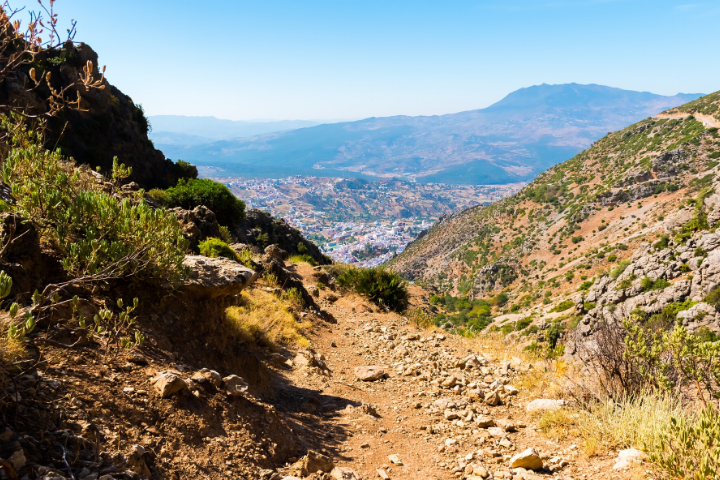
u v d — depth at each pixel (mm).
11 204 4137
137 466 2643
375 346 9891
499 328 84875
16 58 3031
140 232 4512
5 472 1981
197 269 5750
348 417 5406
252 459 3463
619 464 3836
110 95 42094
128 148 42844
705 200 72562
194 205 27344
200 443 3314
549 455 4348
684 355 4871
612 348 5477
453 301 151375
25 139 4395
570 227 165375
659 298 49188
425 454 4598
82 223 4387
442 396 6684
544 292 129375
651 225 133625
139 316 4551
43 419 2537
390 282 16062
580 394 5547
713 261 45594
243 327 7137
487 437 4996
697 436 3502
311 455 3783
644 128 194625
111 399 3121
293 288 11961
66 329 3631
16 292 3445
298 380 6684
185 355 4699
